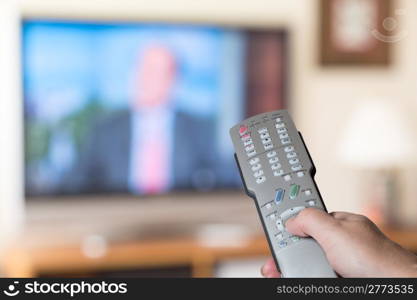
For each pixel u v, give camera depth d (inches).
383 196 137.5
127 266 115.3
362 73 142.0
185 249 119.5
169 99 127.9
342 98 141.0
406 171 144.1
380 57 142.8
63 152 123.4
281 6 136.5
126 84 125.5
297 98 138.2
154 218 129.0
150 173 128.1
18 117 121.2
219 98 130.6
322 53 139.1
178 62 128.0
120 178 126.6
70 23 122.0
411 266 27.1
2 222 122.5
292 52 135.8
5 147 121.5
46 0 122.7
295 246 29.8
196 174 130.3
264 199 32.2
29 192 122.5
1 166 121.6
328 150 140.5
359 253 27.6
